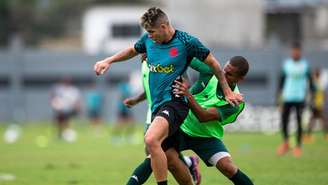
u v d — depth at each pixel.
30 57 141.12
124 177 45.41
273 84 137.25
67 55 141.00
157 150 28.34
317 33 188.50
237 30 168.62
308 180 41.75
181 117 29.25
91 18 175.00
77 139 92.81
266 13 178.88
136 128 120.31
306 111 96.31
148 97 30.67
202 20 168.12
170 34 29.39
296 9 177.12
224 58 138.12
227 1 168.38
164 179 28.38
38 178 45.03
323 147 68.75
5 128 120.56
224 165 30.67
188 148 31.44
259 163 52.84
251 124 102.88
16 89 140.62
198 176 33.22
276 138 87.44
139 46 30.44
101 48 143.38
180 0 168.12
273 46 138.00
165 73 29.47
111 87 139.00
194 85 31.39
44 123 135.25
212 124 30.98
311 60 138.62
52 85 141.25
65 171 49.56
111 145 80.56
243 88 137.38
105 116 136.12
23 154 66.75
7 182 42.84
